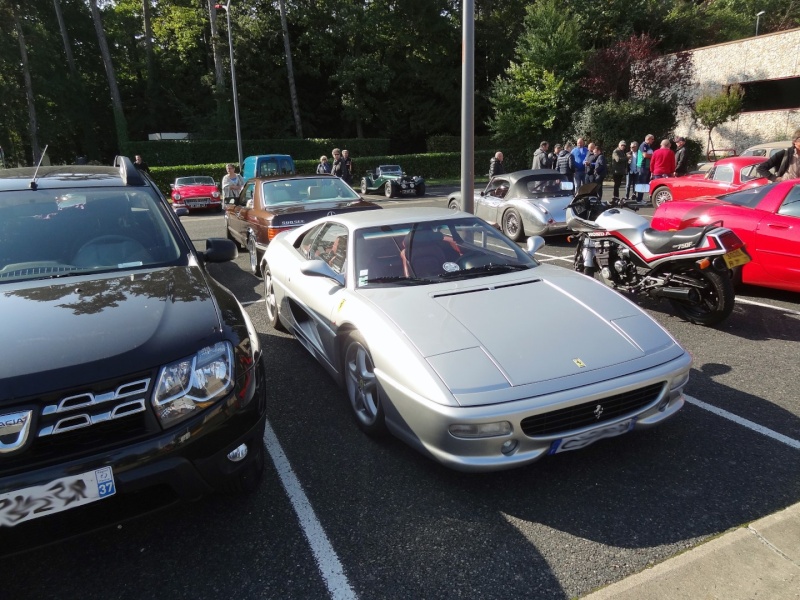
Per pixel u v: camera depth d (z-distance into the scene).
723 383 3.94
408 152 41.88
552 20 29.03
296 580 2.24
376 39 37.88
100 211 3.36
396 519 2.60
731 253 4.91
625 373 2.71
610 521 2.51
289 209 7.61
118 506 2.17
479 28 38.53
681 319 5.48
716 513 2.54
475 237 4.08
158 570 2.33
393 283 3.58
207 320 2.47
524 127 30.22
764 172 7.91
